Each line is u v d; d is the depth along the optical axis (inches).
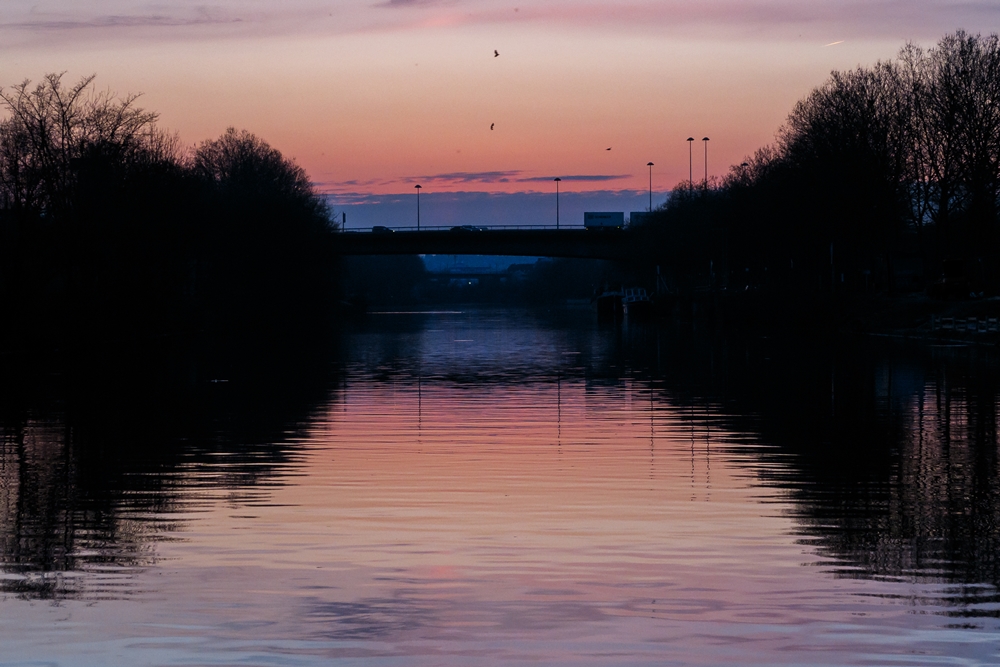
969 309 5664.4
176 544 1128.2
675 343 5255.9
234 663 809.5
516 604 933.8
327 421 2190.0
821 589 969.5
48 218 4798.2
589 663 810.2
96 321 5078.7
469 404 2519.7
